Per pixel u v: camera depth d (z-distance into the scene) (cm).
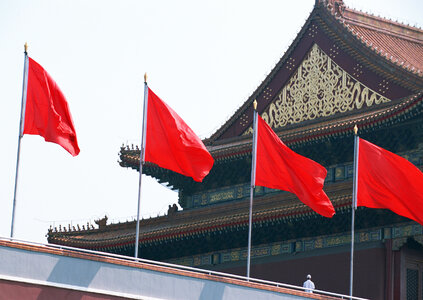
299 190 5794
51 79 5350
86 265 4981
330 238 6969
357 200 5881
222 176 7894
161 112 5603
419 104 6581
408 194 5834
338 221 6906
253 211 7169
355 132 5934
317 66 7656
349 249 6850
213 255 7512
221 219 7144
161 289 5156
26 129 5328
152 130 5600
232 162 7731
